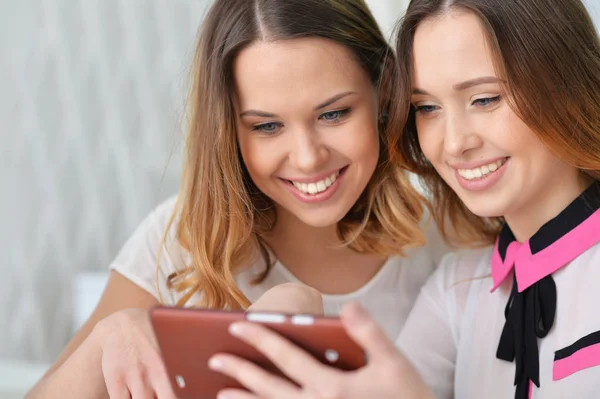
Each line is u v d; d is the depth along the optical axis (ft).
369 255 4.58
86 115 7.65
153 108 7.52
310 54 3.62
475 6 3.10
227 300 4.28
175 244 4.57
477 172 3.31
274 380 2.24
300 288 3.13
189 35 7.33
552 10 3.17
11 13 7.59
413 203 4.34
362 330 2.05
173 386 2.52
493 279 3.75
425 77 3.27
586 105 3.22
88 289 6.43
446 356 4.11
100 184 7.75
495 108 3.18
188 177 4.28
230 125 3.95
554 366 3.33
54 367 4.13
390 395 2.10
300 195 3.95
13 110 7.75
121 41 7.49
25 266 7.98
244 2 3.80
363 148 3.87
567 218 3.39
